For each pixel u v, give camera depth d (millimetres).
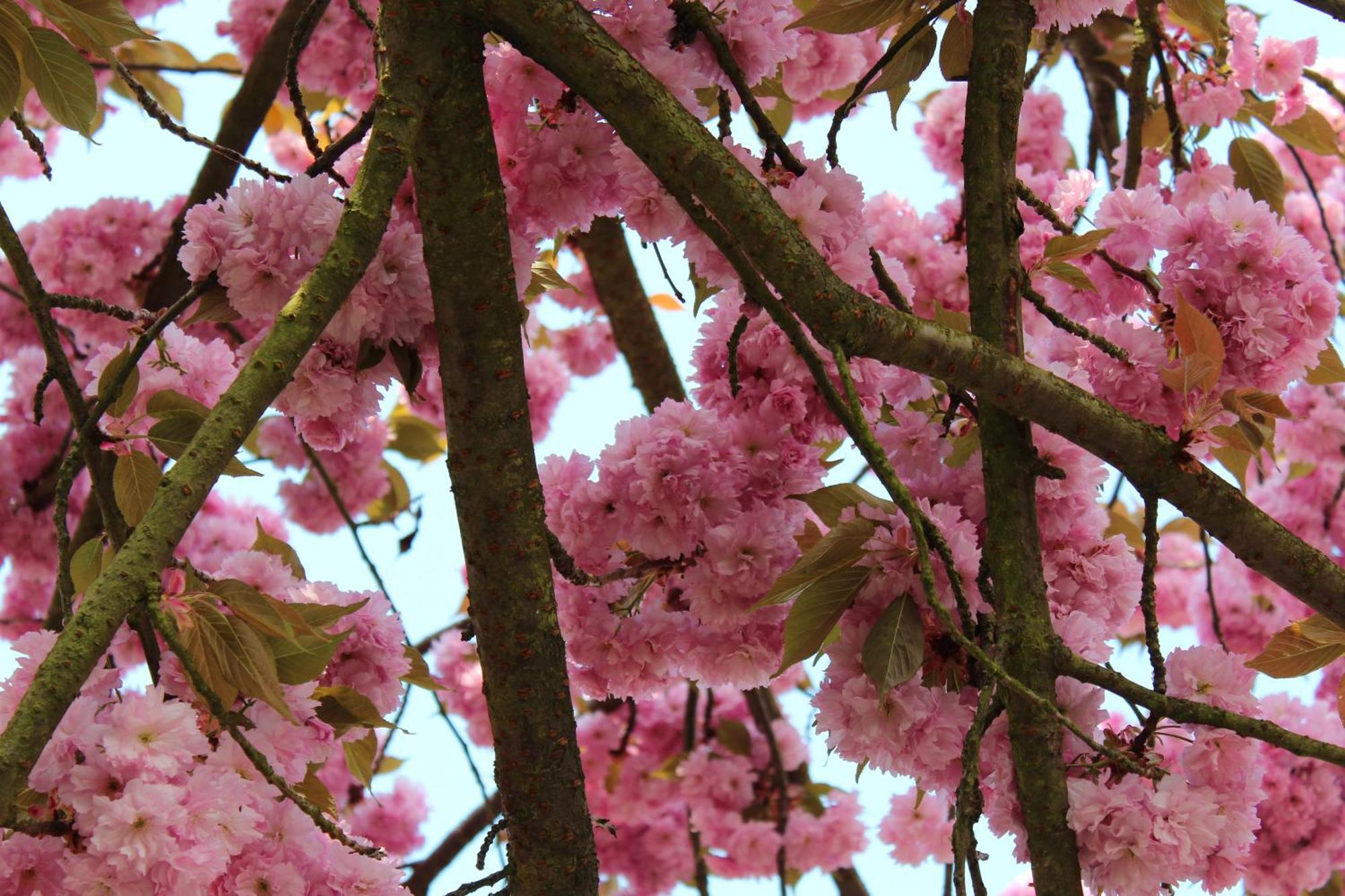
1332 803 4074
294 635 1756
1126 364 2150
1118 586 2283
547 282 2828
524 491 1954
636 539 2236
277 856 1860
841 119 2113
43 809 1596
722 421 2334
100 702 1716
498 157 1922
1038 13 2234
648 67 2039
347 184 2188
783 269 1755
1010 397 1845
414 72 1791
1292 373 2180
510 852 2025
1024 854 1795
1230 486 1906
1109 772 1793
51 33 2252
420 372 2047
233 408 1498
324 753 2080
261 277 1971
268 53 3916
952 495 2168
